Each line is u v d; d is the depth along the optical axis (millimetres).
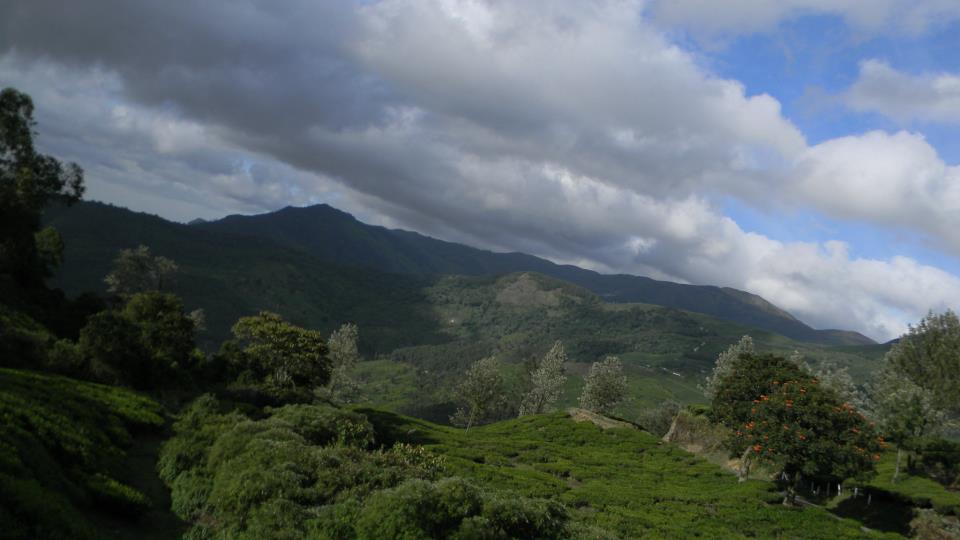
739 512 40906
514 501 19875
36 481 16250
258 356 61500
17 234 61344
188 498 22000
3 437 17859
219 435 27781
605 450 63156
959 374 61250
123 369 43281
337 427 32344
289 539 17734
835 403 45625
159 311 54906
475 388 89375
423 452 30281
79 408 27719
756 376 53688
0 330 39594
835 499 51406
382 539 17469
